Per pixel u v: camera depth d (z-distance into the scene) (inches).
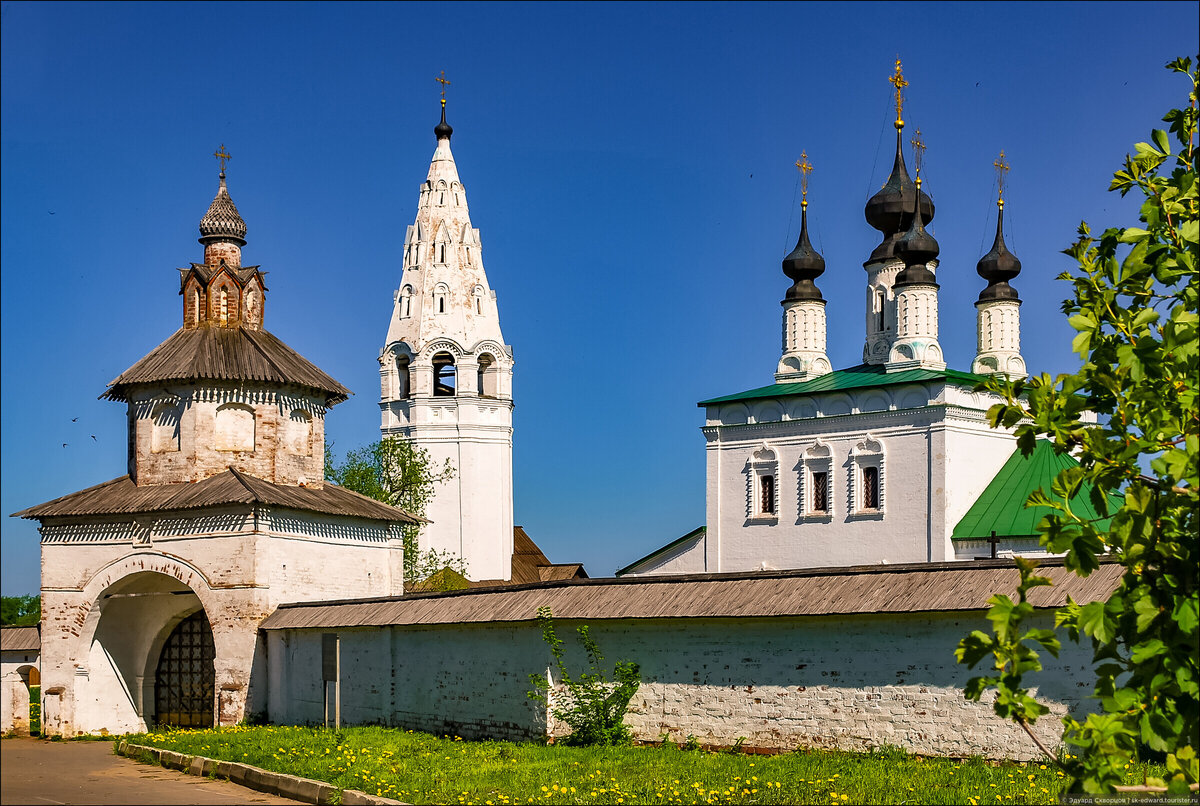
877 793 749.3
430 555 2896.2
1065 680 829.2
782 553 2346.2
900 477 2212.1
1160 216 540.7
